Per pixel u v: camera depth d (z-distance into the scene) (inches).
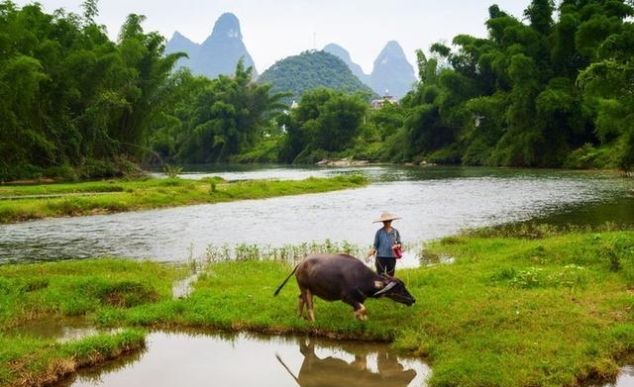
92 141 1961.1
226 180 1920.5
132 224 954.7
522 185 1521.9
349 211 1087.0
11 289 466.9
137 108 2253.9
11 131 1632.6
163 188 1384.1
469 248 658.2
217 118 4121.6
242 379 318.7
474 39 2869.1
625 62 1252.5
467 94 2822.3
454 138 3051.2
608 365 307.4
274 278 523.8
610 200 1118.4
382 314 392.2
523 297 400.8
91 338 358.9
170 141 3745.1
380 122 3772.1
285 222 956.6
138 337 367.2
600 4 2303.2
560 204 1087.0
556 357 309.4
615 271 473.4
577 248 532.1
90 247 754.8
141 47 2174.0
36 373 315.9
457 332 350.9
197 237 823.1
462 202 1182.9
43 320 426.3
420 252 665.6
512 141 2412.6
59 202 1077.8
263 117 4387.3
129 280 484.4
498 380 287.6
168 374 327.6
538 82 2316.7
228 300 436.8
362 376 318.7
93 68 1919.3
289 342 373.4
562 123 2282.2
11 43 1630.2
